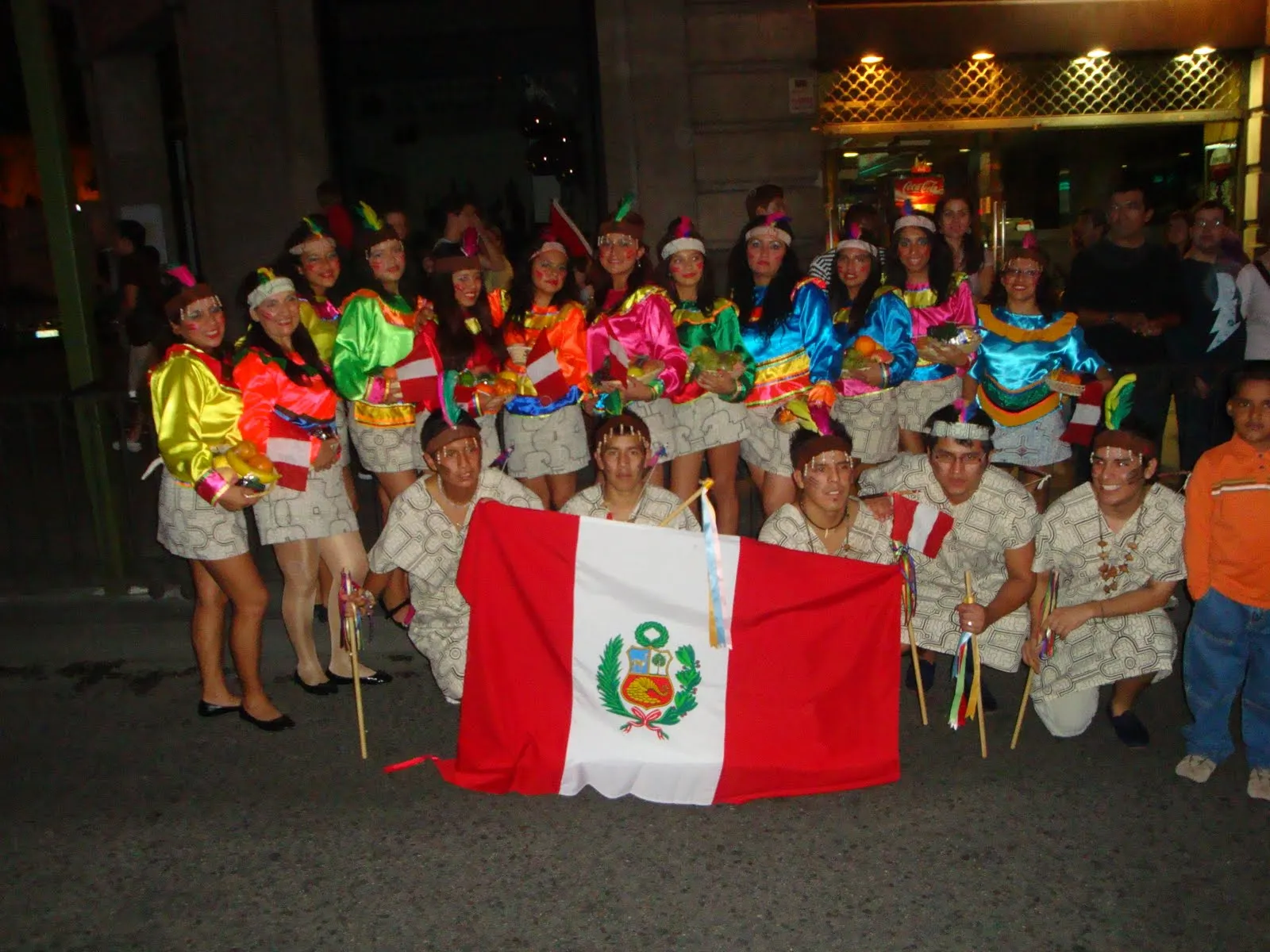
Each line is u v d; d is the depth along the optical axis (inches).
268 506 192.4
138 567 250.1
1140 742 178.7
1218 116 409.1
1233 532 159.5
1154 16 391.2
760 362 223.9
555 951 132.7
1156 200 415.5
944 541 183.0
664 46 387.5
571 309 220.5
